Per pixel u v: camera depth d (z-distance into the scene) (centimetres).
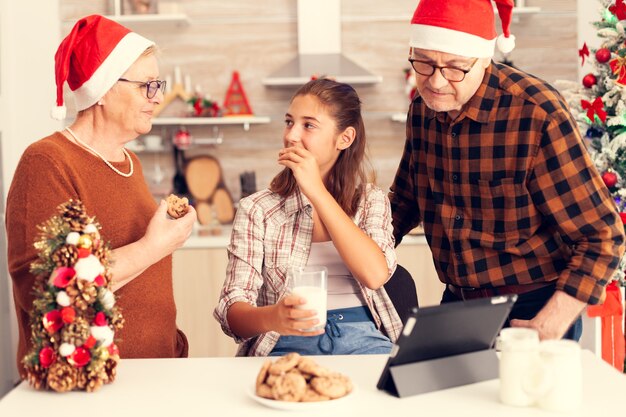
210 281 418
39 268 157
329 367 170
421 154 219
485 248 206
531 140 194
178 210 196
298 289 164
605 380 159
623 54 295
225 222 489
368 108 490
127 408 147
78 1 475
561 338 193
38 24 425
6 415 144
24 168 188
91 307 159
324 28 466
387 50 487
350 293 209
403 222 237
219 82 489
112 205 200
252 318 182
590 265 188
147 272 204
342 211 196
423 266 416
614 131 304
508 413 141
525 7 473
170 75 488
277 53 486
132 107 200
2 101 410
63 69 193
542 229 202
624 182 304
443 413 142
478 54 189
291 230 210
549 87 199
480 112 199
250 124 490
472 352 161
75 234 157
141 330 201
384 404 146
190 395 153
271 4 484
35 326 158
